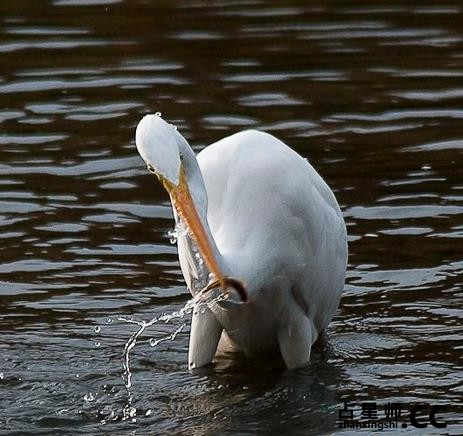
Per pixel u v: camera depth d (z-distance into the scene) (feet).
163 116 57.62
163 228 46.34
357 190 49.34
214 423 33.50
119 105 59.41
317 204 36.52
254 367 37.24
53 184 50.39
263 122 56.95
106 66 65.21
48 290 41.73
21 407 34.60
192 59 66.44
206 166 36.55
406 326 39.24
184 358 37.93
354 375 36.27
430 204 47.85
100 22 72.74
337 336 38.91
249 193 35.70
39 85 62.28
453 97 60.39
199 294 32.83
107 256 44.14
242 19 73.41
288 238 35.70
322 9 75.25
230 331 36.81
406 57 66.64
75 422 33.73
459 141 54.60
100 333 39.22
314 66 65.26
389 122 57.11
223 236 35.63
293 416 33.83
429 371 36.19
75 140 55.16
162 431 33.09
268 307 36.27
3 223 46.65
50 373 36.70
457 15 73.72
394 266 43.06
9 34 70.44
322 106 59.26
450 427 32.55
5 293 41.50
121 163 52.60
